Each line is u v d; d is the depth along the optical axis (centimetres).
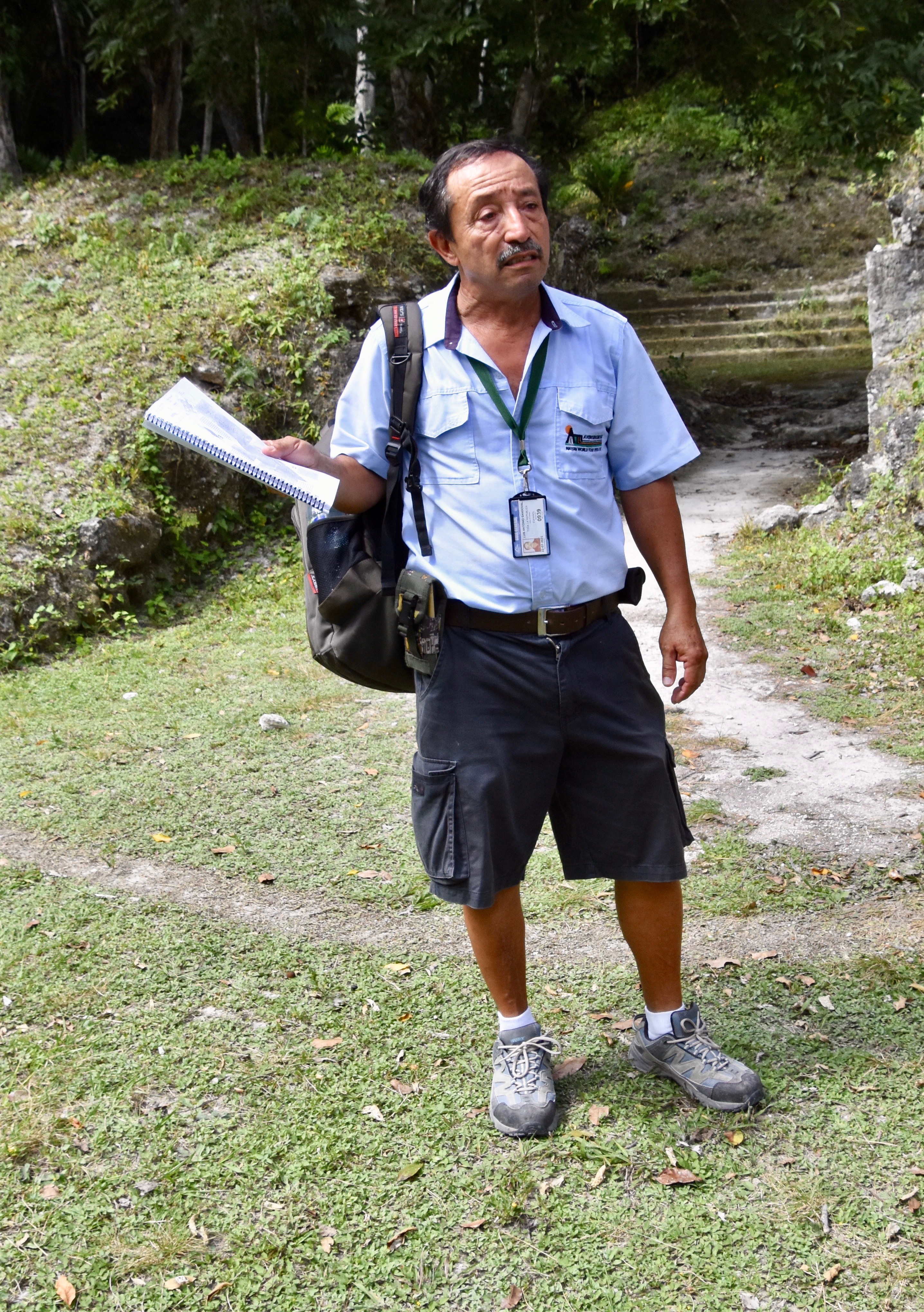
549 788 242
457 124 1611
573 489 230
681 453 241
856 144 1370
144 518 777
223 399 903
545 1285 211
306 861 404
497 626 231
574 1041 286
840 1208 225
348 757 505
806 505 963
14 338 958
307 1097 266
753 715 543
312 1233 224
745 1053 277
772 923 349
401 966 326
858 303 2075
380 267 1030
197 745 523
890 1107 254
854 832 413
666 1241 219
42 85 2192
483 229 216
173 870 398
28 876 391
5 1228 228
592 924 354
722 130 2498
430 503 233
